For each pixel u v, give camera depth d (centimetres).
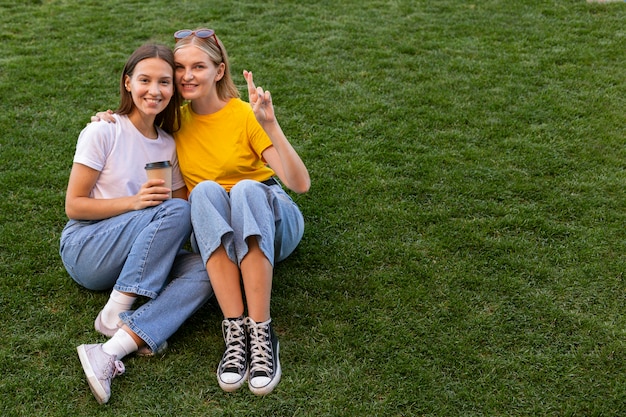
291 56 639
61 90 561
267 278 281
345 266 345
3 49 661
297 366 280
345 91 558
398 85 570
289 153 299
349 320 307
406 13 766
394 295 323
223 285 280
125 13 782
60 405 259
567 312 310
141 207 291
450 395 265
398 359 283
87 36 702
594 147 461
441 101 534
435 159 448
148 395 265
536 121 503
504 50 644
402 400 262
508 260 346
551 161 443
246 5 802
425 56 634
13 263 343
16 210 388
